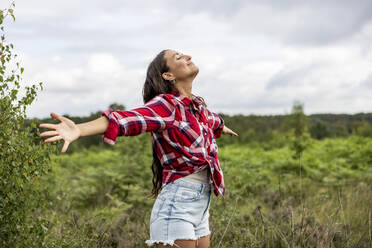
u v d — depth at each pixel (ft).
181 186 6.96
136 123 6.22
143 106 6.63
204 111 7.64
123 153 24.06
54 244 8.09
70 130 5.49
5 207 6.82
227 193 14.48
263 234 11.42
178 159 6.93
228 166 19.56
